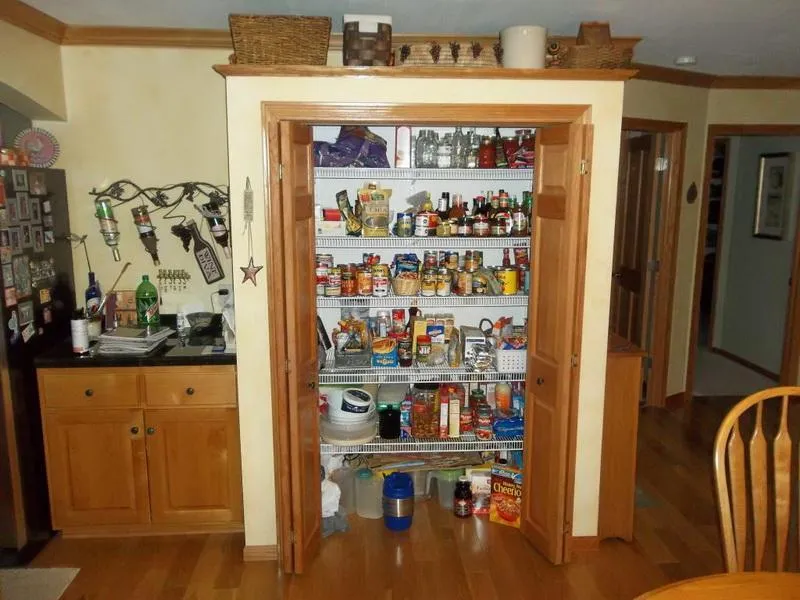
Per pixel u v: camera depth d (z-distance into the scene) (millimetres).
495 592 2617
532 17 2746
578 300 2576
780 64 3812
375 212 2994
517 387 3283
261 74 2439
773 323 5352
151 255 3270
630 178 4770
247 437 2742
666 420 4457
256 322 2648
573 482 2740
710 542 2994
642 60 3684
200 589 2625
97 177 3184
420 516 3209
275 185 2406
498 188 3279
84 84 3100
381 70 2432
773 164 5305
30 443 2824
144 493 2916
